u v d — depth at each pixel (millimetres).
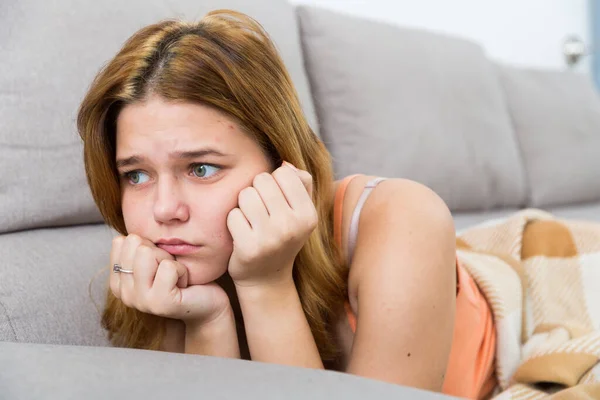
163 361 448
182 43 641
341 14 1557
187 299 675
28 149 902
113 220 760
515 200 1855
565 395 695
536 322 1035
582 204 2090
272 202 646
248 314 692
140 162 640
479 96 1779
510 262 1041
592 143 2096
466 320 862
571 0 2748
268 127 677
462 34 2326
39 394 401
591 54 2795
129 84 634
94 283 855
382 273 707
